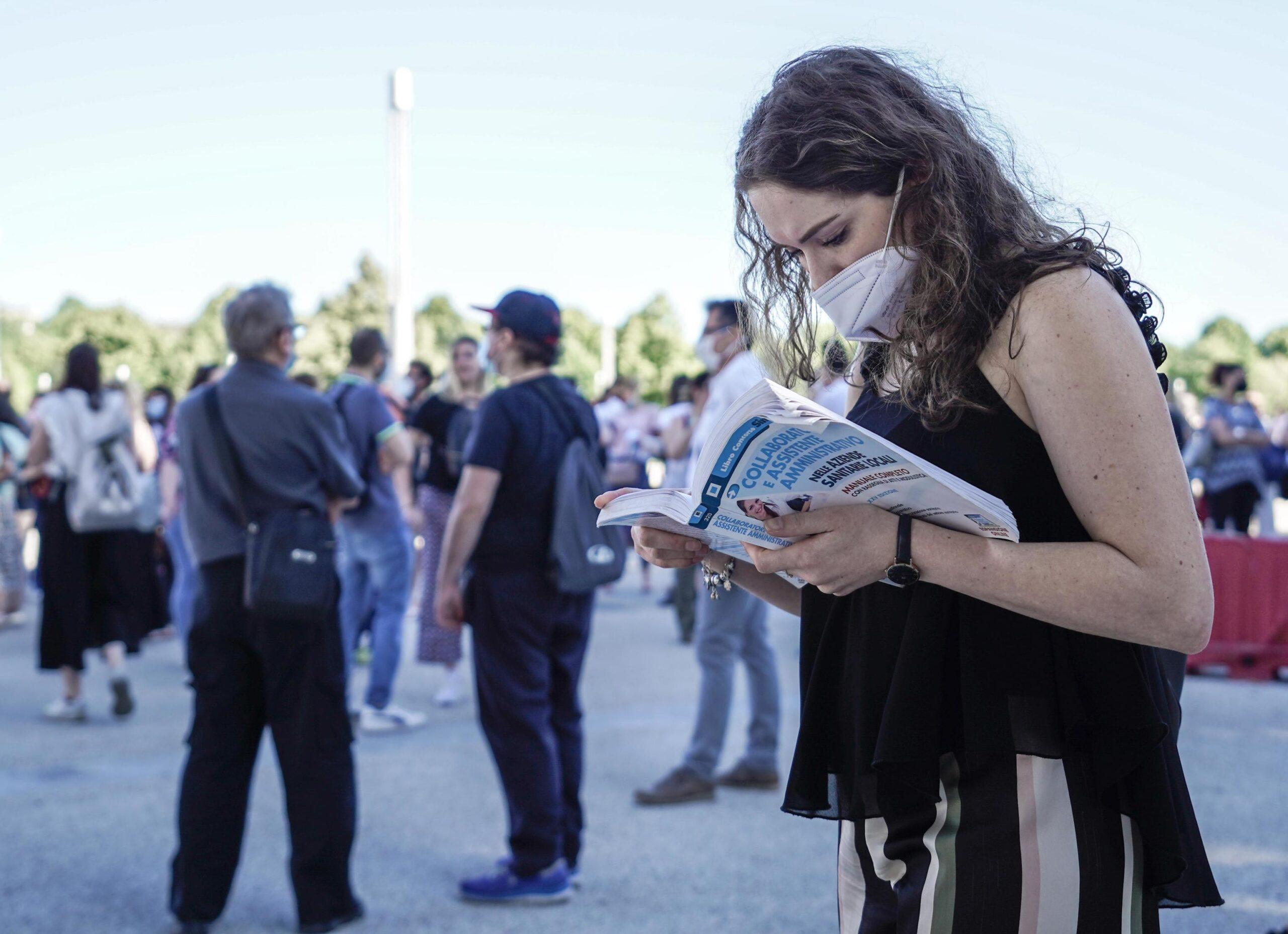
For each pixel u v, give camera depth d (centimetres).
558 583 357
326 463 347
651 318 3797
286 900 369
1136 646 132
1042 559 124
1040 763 131
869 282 138
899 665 136
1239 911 339
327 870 339
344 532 592
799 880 379
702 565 170
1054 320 125
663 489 157
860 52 143
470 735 575
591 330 3862
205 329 3709
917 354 134
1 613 954
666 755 534
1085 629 124
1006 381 130
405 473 665
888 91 138
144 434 617
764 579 169
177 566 736
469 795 476
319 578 331
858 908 150
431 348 3312
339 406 577
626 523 165
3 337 3759
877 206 136
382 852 409
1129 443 121
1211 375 1040
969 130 142
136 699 666
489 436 354
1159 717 129
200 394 344
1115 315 125
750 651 482
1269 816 425
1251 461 1014
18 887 374
